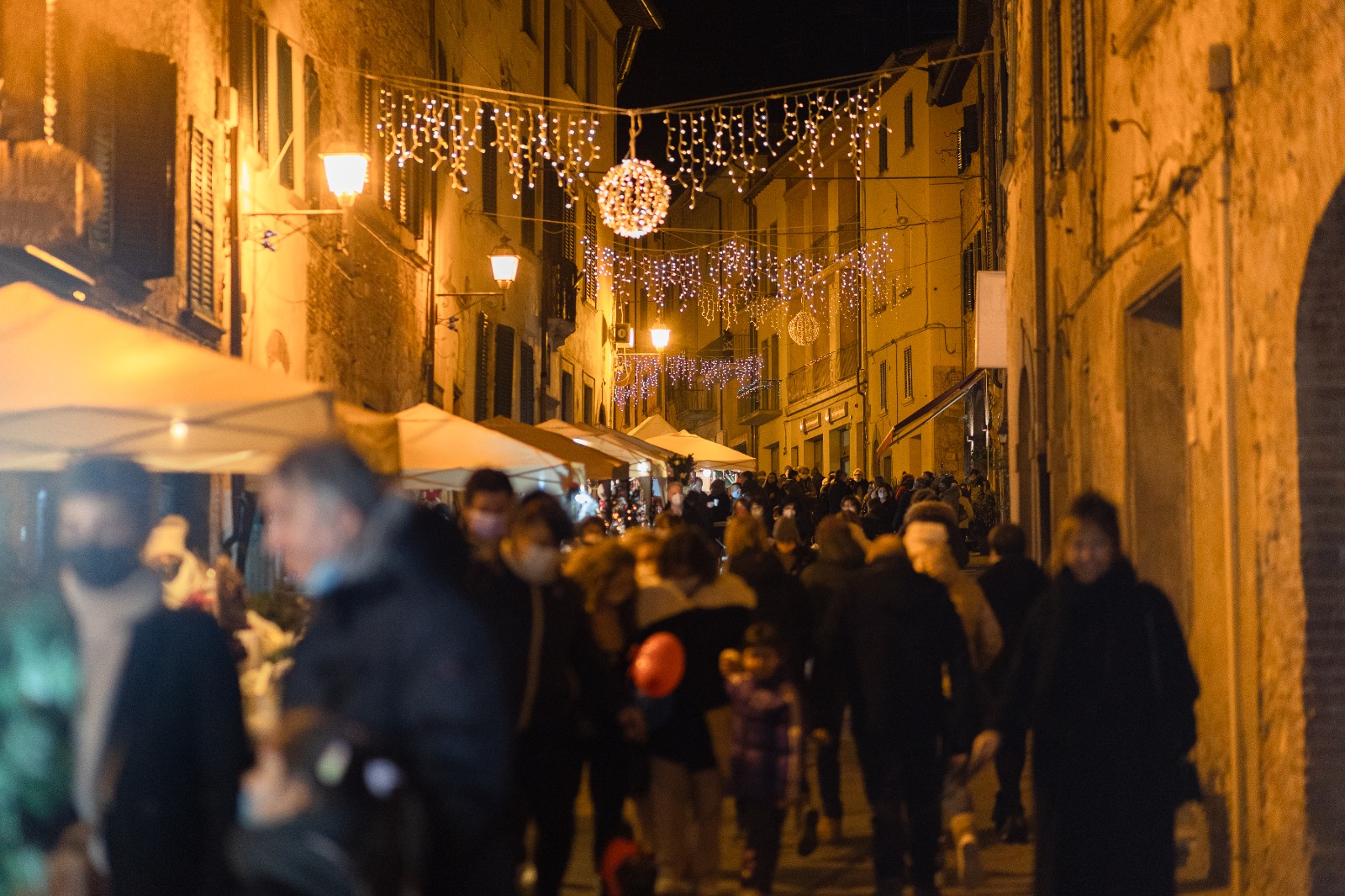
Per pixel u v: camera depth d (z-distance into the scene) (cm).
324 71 2188
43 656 520
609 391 5041
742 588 877
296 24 2045
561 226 3969
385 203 2509
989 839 1091
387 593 438
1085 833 682
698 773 845
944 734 907
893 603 899
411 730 425
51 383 818
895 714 887
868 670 895
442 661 430
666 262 8119
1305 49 788
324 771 412
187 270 1586
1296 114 805
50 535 1255
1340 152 729
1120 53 1313
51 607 528
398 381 2617
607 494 3694
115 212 1347
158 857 504
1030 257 2084
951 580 1012
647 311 7650
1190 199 1061
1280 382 833
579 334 4434
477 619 443
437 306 2898
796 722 868
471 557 784
